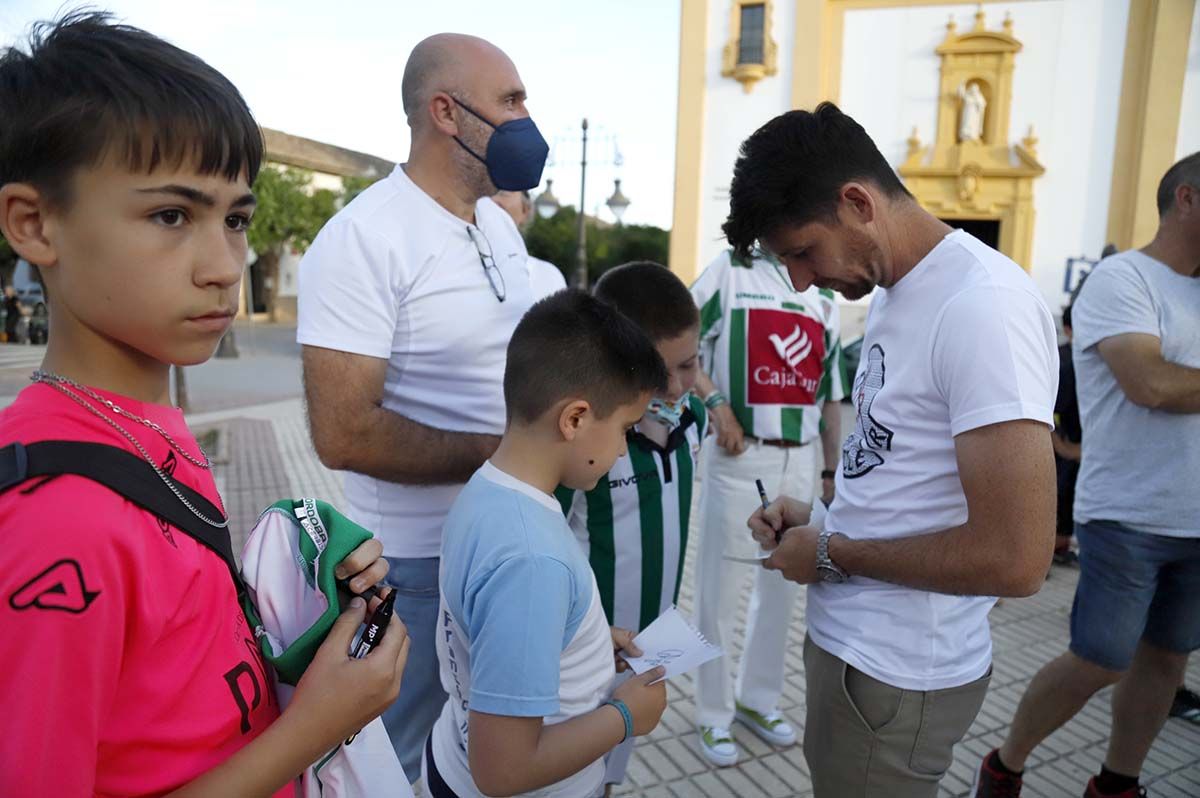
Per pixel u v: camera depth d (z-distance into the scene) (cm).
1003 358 138
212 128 81
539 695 130
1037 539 137
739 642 402
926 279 154
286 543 107
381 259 181
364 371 180
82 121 76
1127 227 1439
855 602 167
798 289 174
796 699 345
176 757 82
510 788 131
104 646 73
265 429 944
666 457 217
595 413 147
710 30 1549
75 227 79
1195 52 1373
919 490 155
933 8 1473
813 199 156
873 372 166
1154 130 1400
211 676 87
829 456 353
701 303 312
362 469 184
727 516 301
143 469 82
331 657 92
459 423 203
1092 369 250
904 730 161
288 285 3600
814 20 1497
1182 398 223
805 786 283
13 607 68
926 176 1525
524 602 132
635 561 214
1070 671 238
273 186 2906
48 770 69
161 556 81
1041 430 137
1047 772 294
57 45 80
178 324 84
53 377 82
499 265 214
